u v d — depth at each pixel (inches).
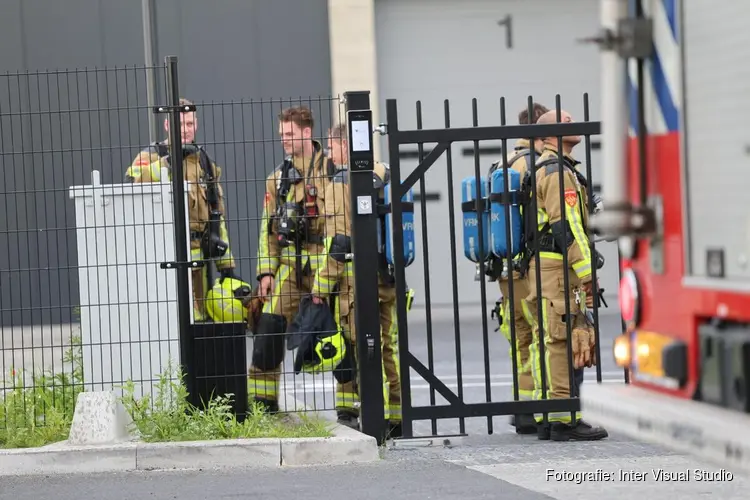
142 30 2337.6
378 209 1270.9
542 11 2527.1
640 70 709.9
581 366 1233.4
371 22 2396.7
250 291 1330.0
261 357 1316.4
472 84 2522.1
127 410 1197.1
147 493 1041.5
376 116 2404.0
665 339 706.8
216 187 1346.0
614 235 750.5
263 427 1200.8
